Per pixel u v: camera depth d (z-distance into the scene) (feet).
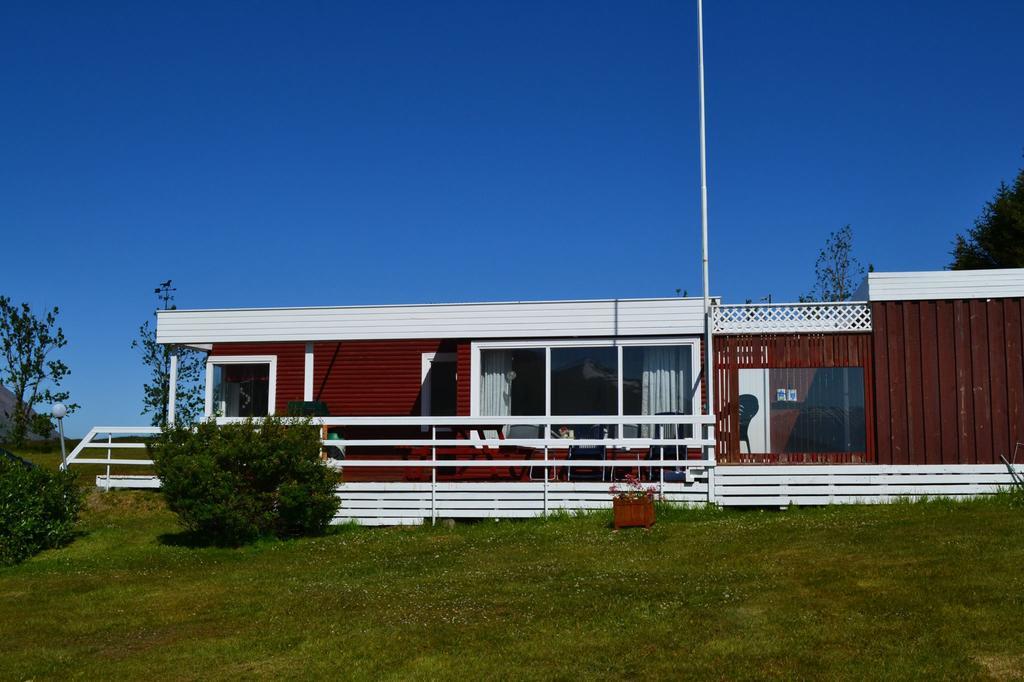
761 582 31.30
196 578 38.19
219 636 29.01
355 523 49.90
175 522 49.32
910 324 53.11
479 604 30.73
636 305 56.90
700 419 48.06
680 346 56.70
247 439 45.70
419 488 50.11
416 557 40.37
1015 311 52.19
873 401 53.16
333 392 64.69
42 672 26.25
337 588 34.78
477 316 58.65
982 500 46.21
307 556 41.96
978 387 52.13
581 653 25.16
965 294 52.60
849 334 53.88
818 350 54.13
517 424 52.16
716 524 43.39
